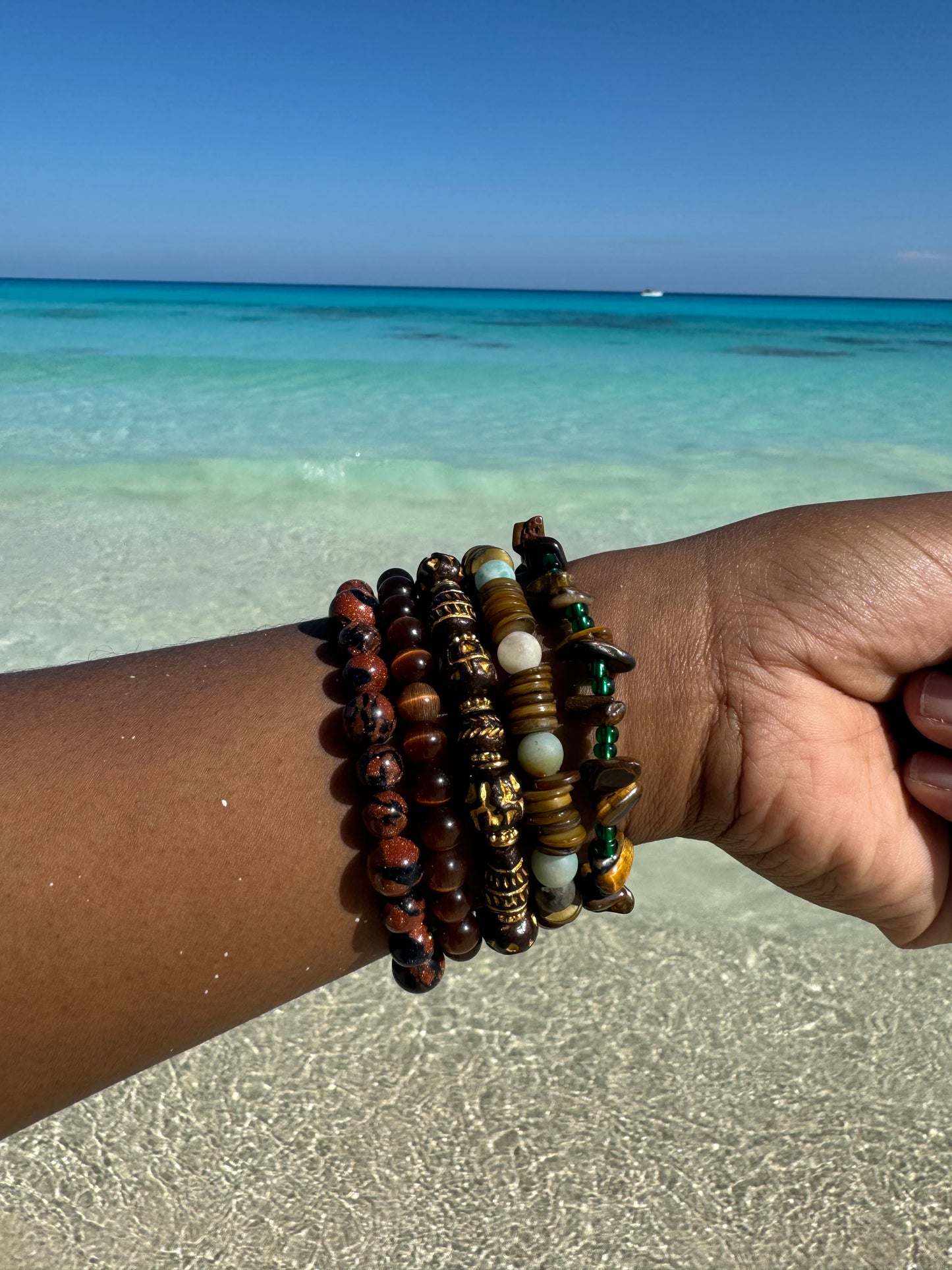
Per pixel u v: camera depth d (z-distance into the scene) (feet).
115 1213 1.03
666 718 0.64
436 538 3.23
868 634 0.63
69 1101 0.47
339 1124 1.13
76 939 0.47
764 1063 1.21
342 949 0.55
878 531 0.65
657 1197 1.06
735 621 0.65
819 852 0.64
